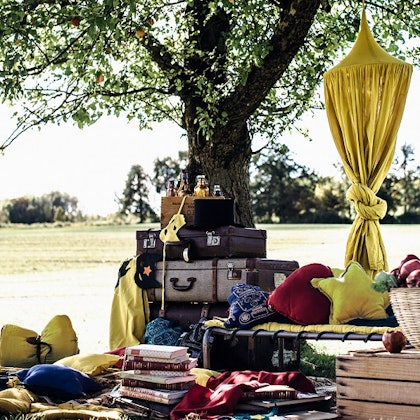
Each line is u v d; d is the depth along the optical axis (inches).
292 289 255.0
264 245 339.0
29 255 1962.4
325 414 202.8
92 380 247.9
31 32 338.6
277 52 373.7
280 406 208.8
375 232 293.0
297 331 244.4
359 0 433.7
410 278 195.5
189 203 340.5
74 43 366.0
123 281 345.4
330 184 2694.4
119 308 343.9
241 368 288.8
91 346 435.5
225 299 318.0
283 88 464.4
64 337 304.2
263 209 2714.1
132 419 216.8
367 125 292.4
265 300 263.4
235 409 211.0
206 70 409.4
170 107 464.8
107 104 405.4
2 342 301.1
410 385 187.0
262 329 254.7
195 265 326.0
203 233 326.0
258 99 391.5
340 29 435.5
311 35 436.5
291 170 2716.5
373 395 192.9
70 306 823.7
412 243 1678.2
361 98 291.6
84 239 2437.3
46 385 234.4
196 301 326.0
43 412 208.8
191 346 295.7
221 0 388.8
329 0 430.0
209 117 399.9
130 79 455.5
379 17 442.0
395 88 292.0
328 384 269.1
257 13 398.9
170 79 418.0
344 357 198.4
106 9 321.4
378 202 293.9
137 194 3420.3
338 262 1397.6
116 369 276.1
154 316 338.3
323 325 241.3
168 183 354.3
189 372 227.5
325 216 2662.4
